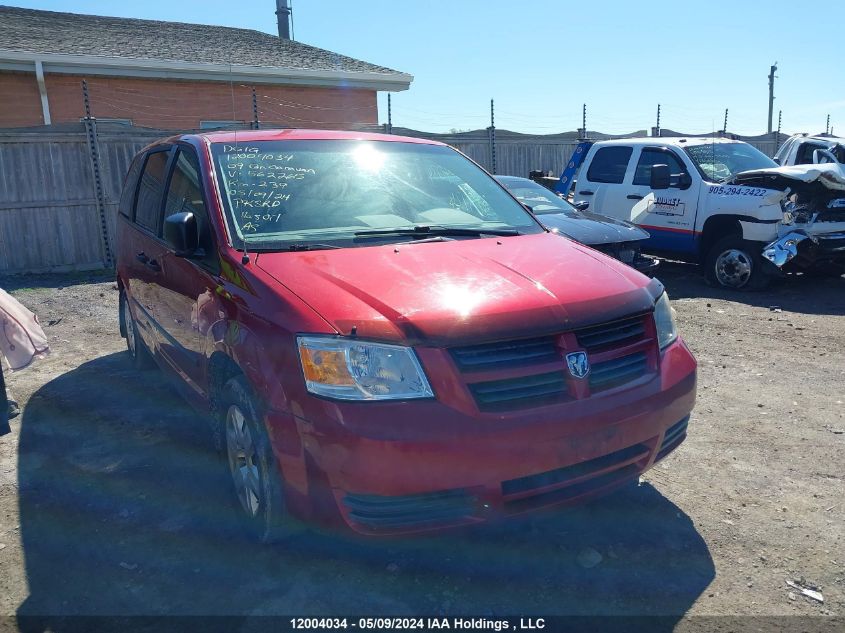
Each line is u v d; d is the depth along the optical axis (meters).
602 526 3.44
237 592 2.97
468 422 2.62
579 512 3.56
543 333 2.82
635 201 10.33
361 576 3.06
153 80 15.39
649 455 3.08
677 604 2.86
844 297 8.84
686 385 3.21
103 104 14.93
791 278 10.07
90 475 4.09
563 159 16.44
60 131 11.12
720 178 9.69
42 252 11.22
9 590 3.01
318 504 2.74
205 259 3.66
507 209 4.39
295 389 2.75
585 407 2.80
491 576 3.05
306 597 2.93
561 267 3.33
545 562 3.15
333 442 2.63
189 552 3.27
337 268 3.18
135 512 3.65
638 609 2.83
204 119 16.17
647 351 3.16
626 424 2.89
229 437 3.43
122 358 6.49
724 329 7.36
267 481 2.99
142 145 11.86
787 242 8.73
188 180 4.21
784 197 8.77
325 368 2.70
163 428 4.76
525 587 2.98
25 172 10.92
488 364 2.73
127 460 4.27
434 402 2.63
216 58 16.17
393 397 2.64
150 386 5.64
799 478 3.95
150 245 4.73
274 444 2.83
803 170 8.59
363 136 4.57
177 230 3.55
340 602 2.90
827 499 3.71
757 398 5.28
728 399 5.27
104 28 16.86
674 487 3.84
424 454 2.58
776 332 7.20
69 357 6.61
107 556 3.26
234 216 3.64
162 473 4.09
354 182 4.08
